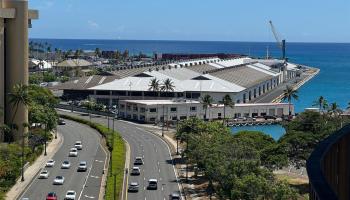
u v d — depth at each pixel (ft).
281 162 501.97
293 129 626.23
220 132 606.96
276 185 369.09
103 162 605.31
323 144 224.94
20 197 456.86
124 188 492.13
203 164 481.87
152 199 457.68
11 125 648.79
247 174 392.27
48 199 444.14
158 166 592.60
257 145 551.18
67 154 648.38
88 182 513.86
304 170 586.04
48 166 576.61
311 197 177.78
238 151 459.73
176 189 494.18
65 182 512.63
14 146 560.61
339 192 223.71
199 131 620.49
